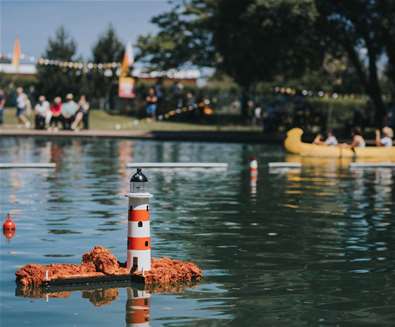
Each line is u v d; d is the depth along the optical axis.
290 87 91.38
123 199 24.12
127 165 35.22
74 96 86.50
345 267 15.09
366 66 92.56
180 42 87.12
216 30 67.81
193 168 35.62
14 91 86.88
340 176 33.22
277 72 73.38
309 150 43.84
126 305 12.21
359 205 23.83
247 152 46.75
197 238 17.88
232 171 34.53
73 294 12.75
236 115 85.75
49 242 16.88
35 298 12.50
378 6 62.28
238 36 65.00
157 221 20.22
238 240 17.70
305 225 19.89
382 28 62.69
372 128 70.88
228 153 45.78
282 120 68.31
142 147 50.38
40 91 86.31
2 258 15.22
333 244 17.38
